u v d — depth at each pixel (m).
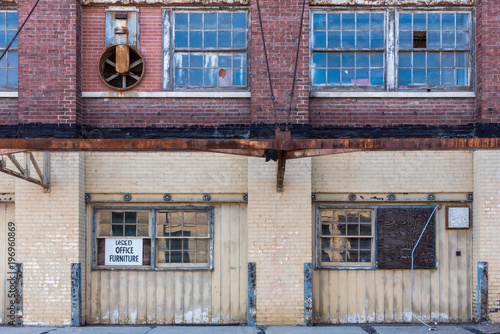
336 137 9.87
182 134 9.86
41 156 9.48
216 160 9.86
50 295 9.37
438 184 9.85
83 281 9.62
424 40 10.09
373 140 6.78
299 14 9.71
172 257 9.95
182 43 10.02
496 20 9.69
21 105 9.48
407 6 10.00
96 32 9.91
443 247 9.92
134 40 9.94
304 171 9.55
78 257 9.44
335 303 9.80
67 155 9.50
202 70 10.03
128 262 9.88
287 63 9.64
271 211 9.52
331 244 9.97
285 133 6.82
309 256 9.48
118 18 9.88
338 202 9.94
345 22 10.07
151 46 9.95
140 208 9.88
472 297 9.80
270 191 9.55
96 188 9.78
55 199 9.46
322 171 9.88
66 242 9.43
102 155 9.83
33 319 9.36
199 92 9.84
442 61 10.07
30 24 9.54
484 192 9.55
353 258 9.97
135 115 9.87
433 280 9.87
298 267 9.47
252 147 6.81
